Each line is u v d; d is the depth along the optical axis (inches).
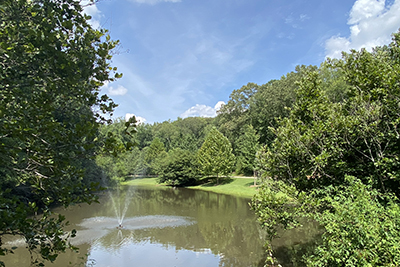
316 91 352.5
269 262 428.5
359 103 296.4
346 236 225.1
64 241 132.0
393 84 277.6
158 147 2667.3
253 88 1924.2
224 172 1660.9
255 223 723.4
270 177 362.9
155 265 438.0
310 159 312.7
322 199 276.1
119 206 1062.4
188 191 1617.9
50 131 122.1
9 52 124.6
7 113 121.5
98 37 153.3
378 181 282.7
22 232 123.9
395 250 201.2
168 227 692.7
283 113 1344.7
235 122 1878.7
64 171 141.0
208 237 601.3
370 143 284.7
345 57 345.4
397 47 351.6
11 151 129.4
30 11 138.5
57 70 133.3
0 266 267.9
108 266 434.9
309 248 474.9
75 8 151.1
